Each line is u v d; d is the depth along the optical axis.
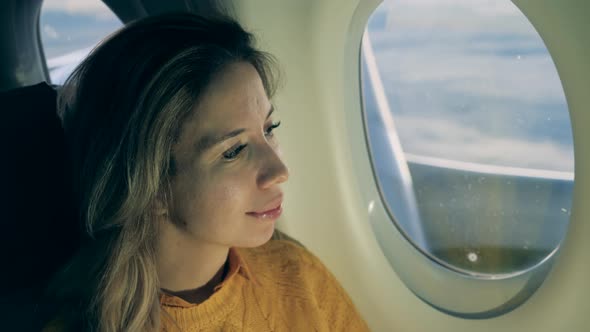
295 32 1.28
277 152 0.96
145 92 0.83
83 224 0.99
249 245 0.90
